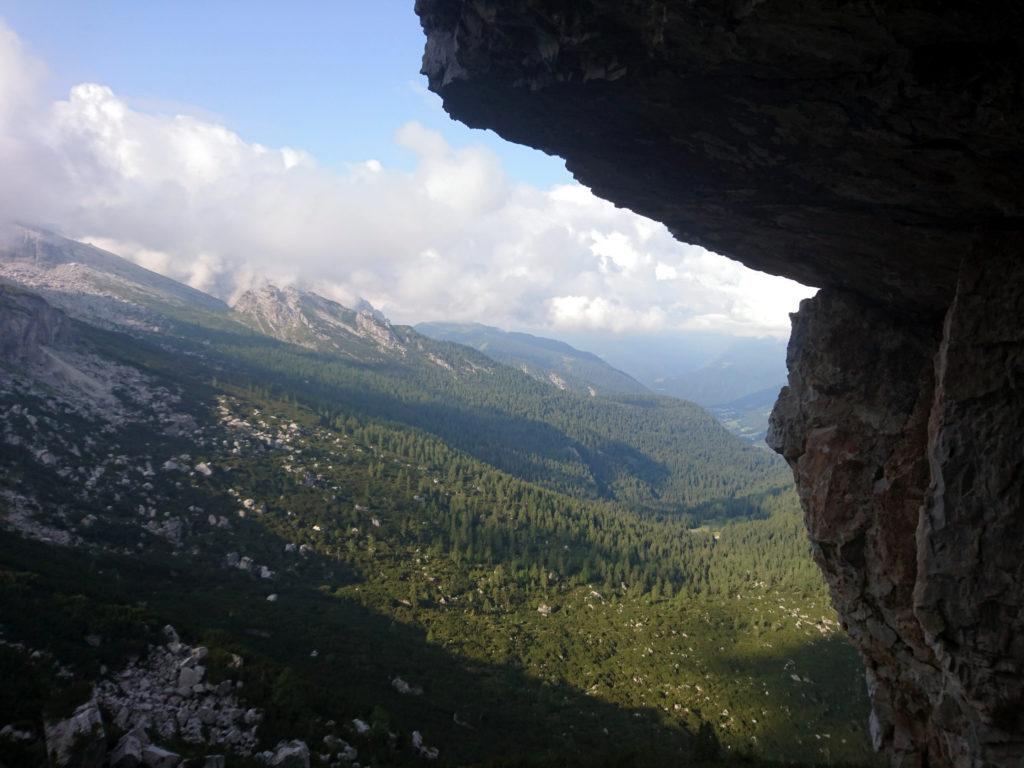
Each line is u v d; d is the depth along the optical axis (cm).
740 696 8600
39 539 7694
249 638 6328
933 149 1528
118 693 3431
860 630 2781
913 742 2672
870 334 2780
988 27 1156
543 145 2273
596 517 17450
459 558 12344
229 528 10669
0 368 12700
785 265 2711
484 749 5275
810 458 2934
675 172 2147
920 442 2514
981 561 1722
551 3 1532
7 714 2839
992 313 1781
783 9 1227
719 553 16925
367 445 17788
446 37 2062
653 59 1559
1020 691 1691
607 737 6744
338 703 4256
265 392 19438
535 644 9594
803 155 1772
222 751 3247
